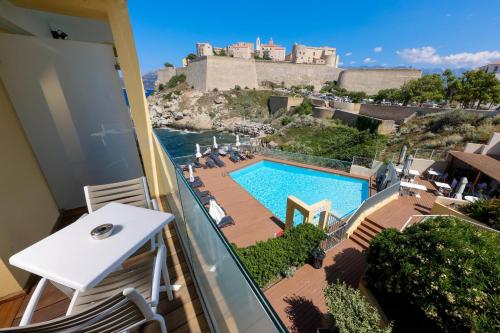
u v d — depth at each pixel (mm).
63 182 3451
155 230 1650
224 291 1487
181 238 2891
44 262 1328
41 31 3447
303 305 5320
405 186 10227
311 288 5777
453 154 12031
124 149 4047
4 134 2438
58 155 3330
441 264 3773
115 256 1375
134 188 2410
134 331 1333
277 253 6012
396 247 4586
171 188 2943
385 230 5273
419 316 4199
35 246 1455
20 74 2838
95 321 996
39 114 3062
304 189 11938
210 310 1925
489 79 23250
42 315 1996
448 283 3484
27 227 2438
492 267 3406
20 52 2818
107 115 3727
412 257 4223
